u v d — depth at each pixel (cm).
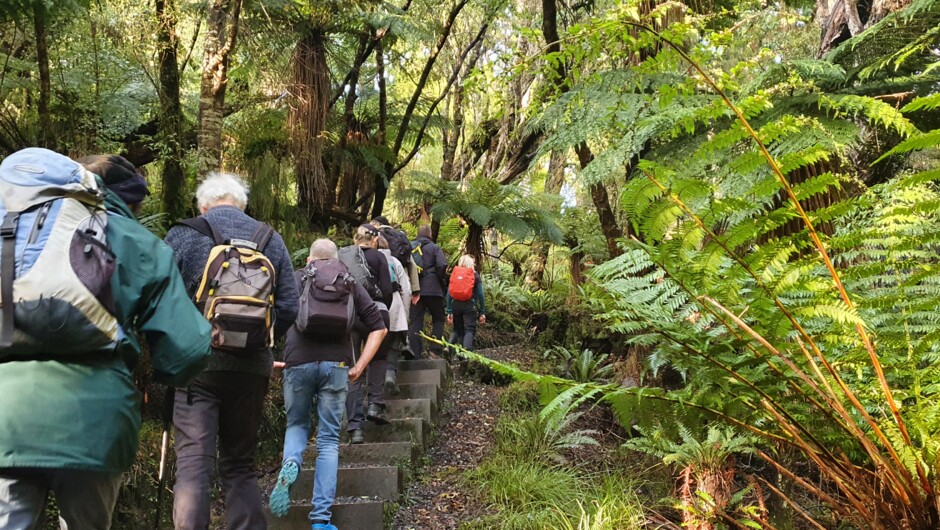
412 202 1005
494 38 1072
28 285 162
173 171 590
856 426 234
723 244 241
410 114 916
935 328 247
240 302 286
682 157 357
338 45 832
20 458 157
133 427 176
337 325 363
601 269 296
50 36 529
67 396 163
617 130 392
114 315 172
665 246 246
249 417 296
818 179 228
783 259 241
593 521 362
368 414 499
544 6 543
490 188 949
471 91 414
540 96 430
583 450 491
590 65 467
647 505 398
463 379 732
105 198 197
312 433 530
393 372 555
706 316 270
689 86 321
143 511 375
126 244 183
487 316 934
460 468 480
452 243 1124
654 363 288
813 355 274
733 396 268
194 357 184
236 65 718
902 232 261
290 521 384
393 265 592
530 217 961
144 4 552
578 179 381
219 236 301
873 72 372
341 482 417
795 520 341
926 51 375
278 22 707
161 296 186
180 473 274
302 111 745
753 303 246
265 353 299
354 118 923
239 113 777
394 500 414
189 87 772
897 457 224
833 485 364
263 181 730
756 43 745
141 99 618
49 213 172
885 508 235
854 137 318
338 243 814
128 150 655
